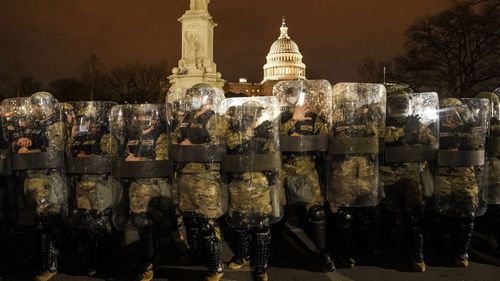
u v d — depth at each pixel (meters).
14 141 6.04
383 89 6.16
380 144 6.26
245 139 5.52
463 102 6.14
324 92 6.09
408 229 6.32
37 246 6.10
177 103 5.73
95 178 5.98
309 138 5.94
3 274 6.38
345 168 5.96
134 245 7.64
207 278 5.67
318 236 6.11
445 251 6.76
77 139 5.97
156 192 5.77
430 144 6.18
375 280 5.91
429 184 6.32
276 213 5.75
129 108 5.81
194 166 5.56
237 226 5.59
